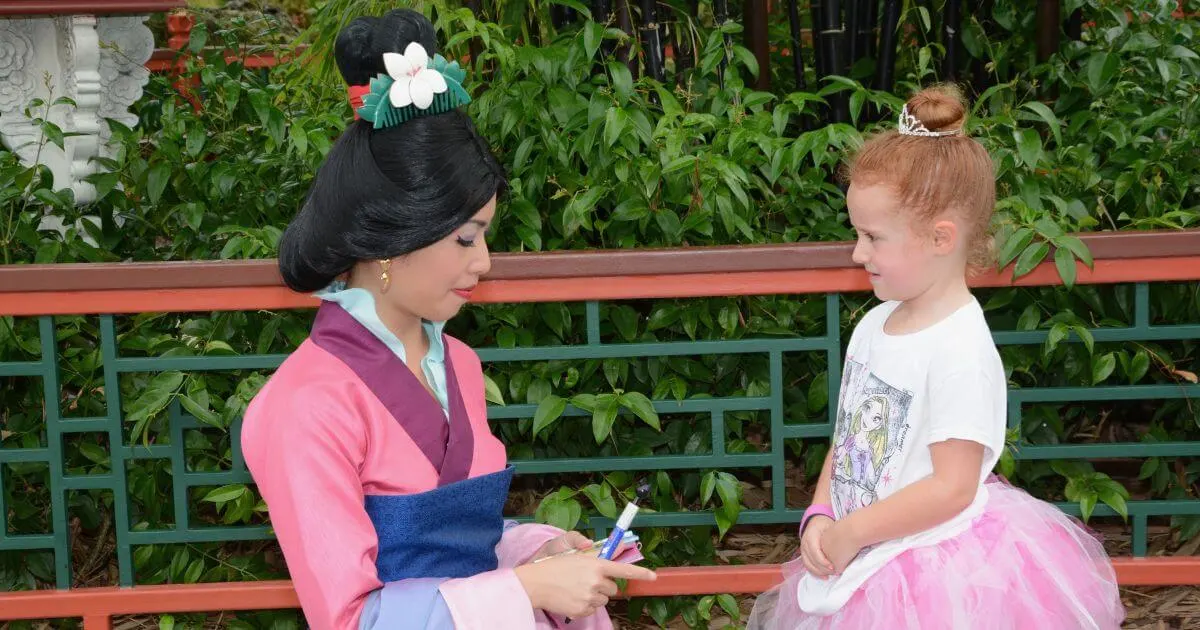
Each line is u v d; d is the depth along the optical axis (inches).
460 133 60.8
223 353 96.1
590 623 71.4
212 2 270.2
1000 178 99.9
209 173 109.7
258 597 90.8
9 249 103.1
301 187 111.4
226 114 123.1
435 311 63.0
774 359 90.7
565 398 91.7
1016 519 69.4
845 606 68.9
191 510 103.3
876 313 73.2
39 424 101.3
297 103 133.6
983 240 68.6
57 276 84.6
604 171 98.7
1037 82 120.7
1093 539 74.2
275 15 279.1
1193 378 91.4
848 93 117.4
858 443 70.2
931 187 64.1
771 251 86.0
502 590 60.1
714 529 113.3
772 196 101.5
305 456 59.4
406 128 59.6
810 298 98.7
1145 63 123.8
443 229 59.4
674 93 112.3
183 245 110.0
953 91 67.7
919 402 67.1
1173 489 101.9
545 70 99.3
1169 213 93.7
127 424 100.2
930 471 67.2
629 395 91.3
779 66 137.3
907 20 125.9
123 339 100.3
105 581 108.5
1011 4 125.6
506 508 112.7
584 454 103.3
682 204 99.0
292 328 95.8
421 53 59.0
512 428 103.1
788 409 101.9
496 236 102.7
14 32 106.8
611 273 86.4
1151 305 101.8
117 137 110.3
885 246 66.1
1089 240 86.0
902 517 65.8
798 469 119.9
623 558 69.9
